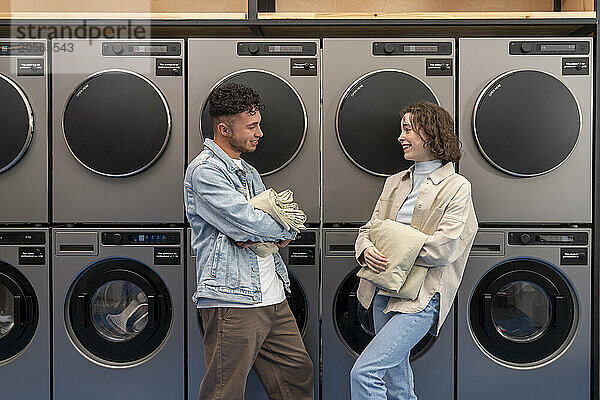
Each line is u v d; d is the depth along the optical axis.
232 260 2.16
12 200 2.63
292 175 2.63
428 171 2.29
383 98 2.61
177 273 2.64
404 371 2.34
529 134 2.60
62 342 2.65
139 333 2.65
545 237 2.63
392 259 2.15
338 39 2.61
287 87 2.61
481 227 2.66
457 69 2.62
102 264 2.66
